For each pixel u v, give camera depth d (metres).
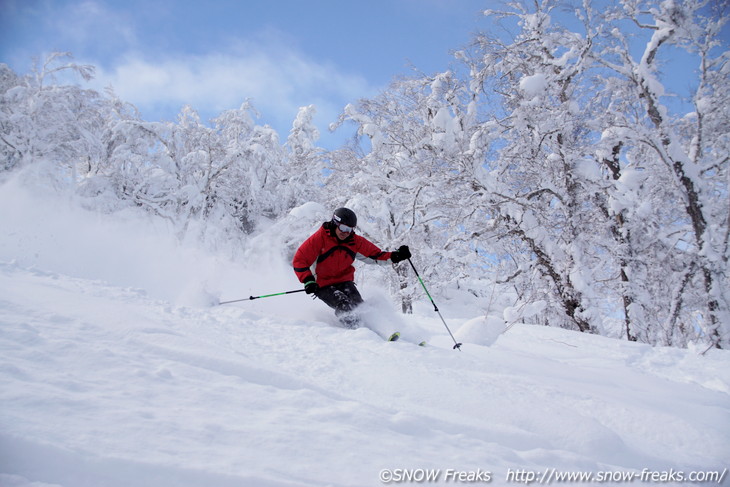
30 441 1.48
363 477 1.72
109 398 1.97
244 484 1.54
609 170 14.61
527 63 13.75
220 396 2.24
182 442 1.71
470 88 14.20
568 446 2.53
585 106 13.35
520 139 13.15
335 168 17.77
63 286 4.29
